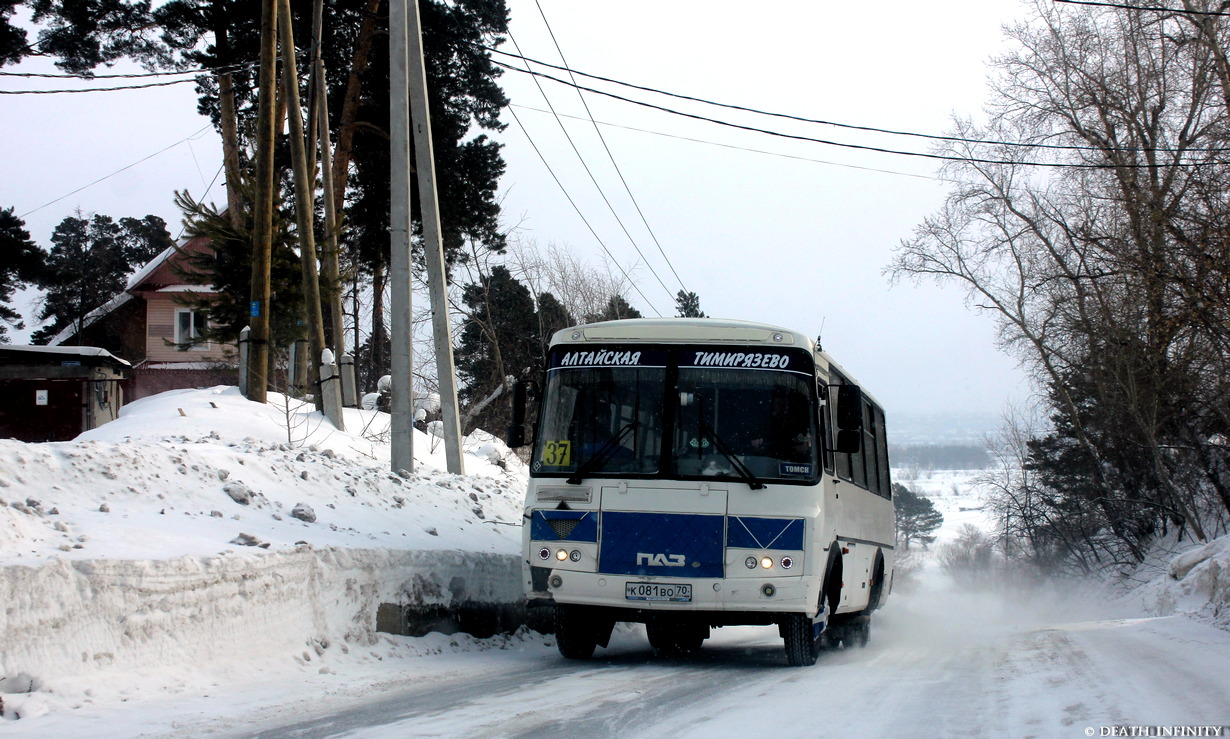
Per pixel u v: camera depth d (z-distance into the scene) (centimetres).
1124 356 2822
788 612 915
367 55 2847
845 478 1091
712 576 915
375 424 2058
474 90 3098
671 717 642
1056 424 3953
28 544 731
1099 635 1283
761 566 912
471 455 2202
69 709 641
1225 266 2378
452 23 2891
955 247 3838
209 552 830
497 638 1217
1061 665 911
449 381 1734
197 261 2556
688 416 956
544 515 957
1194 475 3072
